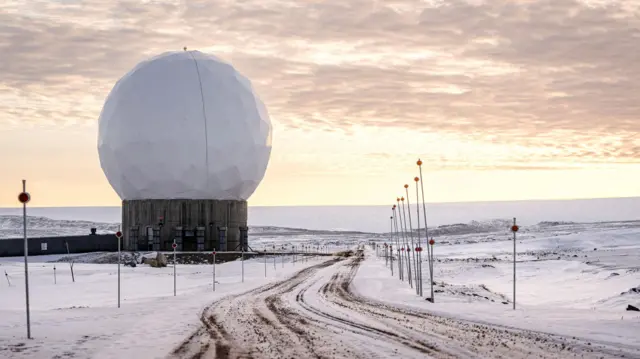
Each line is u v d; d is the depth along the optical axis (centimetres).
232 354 1781
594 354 1684
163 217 8731
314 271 6781
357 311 2956
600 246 11269
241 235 9194
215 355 1767
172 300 3756
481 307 3086
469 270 6744
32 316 2794
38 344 1972
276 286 4912
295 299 3759
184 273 6581
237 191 9062
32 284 5153
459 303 3512
